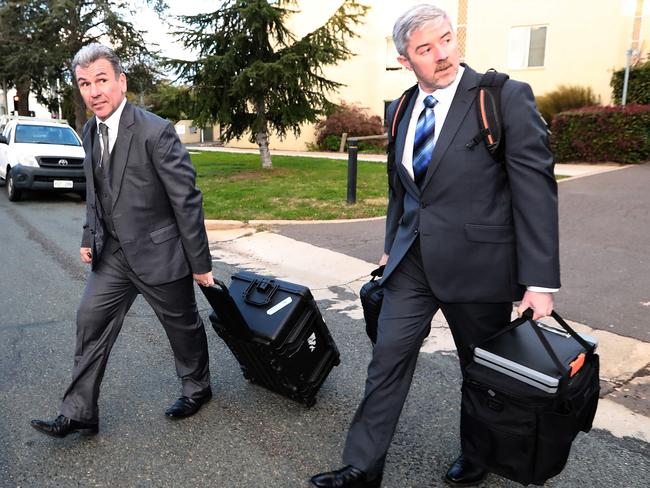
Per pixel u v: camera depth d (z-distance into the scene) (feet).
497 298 7.09
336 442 9.15
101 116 8.16
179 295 9.12
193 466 8.54
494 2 63.77
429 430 9.45
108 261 8.91
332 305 15.72
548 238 6.50
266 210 28.58
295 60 43.01
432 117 7.11
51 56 67.82
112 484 8.12
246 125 49.01
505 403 6.70
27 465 8.55
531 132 6.50
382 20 75.82
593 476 8.12
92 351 8.96
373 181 38.91
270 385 10.35
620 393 10.36
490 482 8.05
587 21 58.39
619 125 43.68
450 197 7.01
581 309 14.30
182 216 8.42
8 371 11.71
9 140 37.55
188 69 44.52
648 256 18.79
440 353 12.37
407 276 7.62
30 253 22.11
